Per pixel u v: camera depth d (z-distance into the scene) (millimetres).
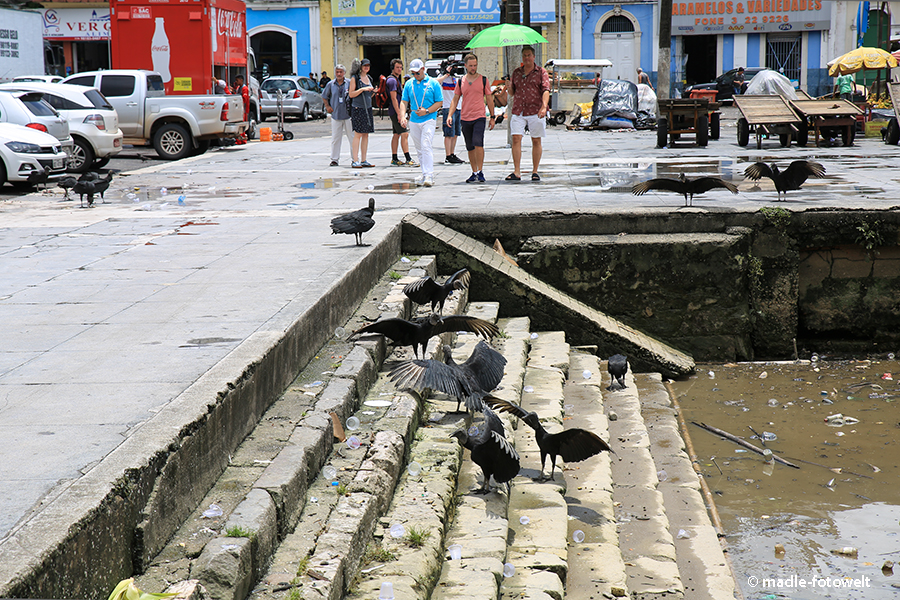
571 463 6363
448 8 42469
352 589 3725
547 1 41750
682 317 10203
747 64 41750
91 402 4023
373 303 7438
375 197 12023
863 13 38000
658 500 6078
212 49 22047
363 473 4469
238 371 4379
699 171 14727
